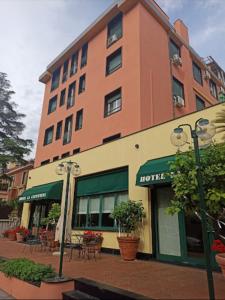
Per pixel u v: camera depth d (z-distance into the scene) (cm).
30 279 600
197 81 2433
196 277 670
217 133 763
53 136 2453
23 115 2797
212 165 600
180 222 915
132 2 1877
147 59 1756
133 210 998
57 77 2738
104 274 699
